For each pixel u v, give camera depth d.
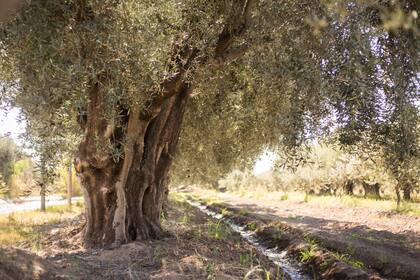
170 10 7.47
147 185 9.98
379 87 7.80
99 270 7.66
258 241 14.67
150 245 9.34
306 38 7.21
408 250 11.21
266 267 9.61
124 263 8.13
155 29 7.20
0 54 6.93
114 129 8.81
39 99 6.52
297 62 7.28
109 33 6.49
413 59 7.68
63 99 7.09
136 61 6.95
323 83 7.16
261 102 10.95
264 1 7.92
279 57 7.52
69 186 20.94
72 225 12.27
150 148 10.00
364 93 7.25
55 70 6.29
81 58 6.47
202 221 16.02
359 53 6.95
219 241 11.13
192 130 13.35
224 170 15.66
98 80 7.16
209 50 8.86
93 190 9.55
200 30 8.80
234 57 9.45
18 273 5.60
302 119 7.32
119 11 6.62
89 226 9.73
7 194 22.55
